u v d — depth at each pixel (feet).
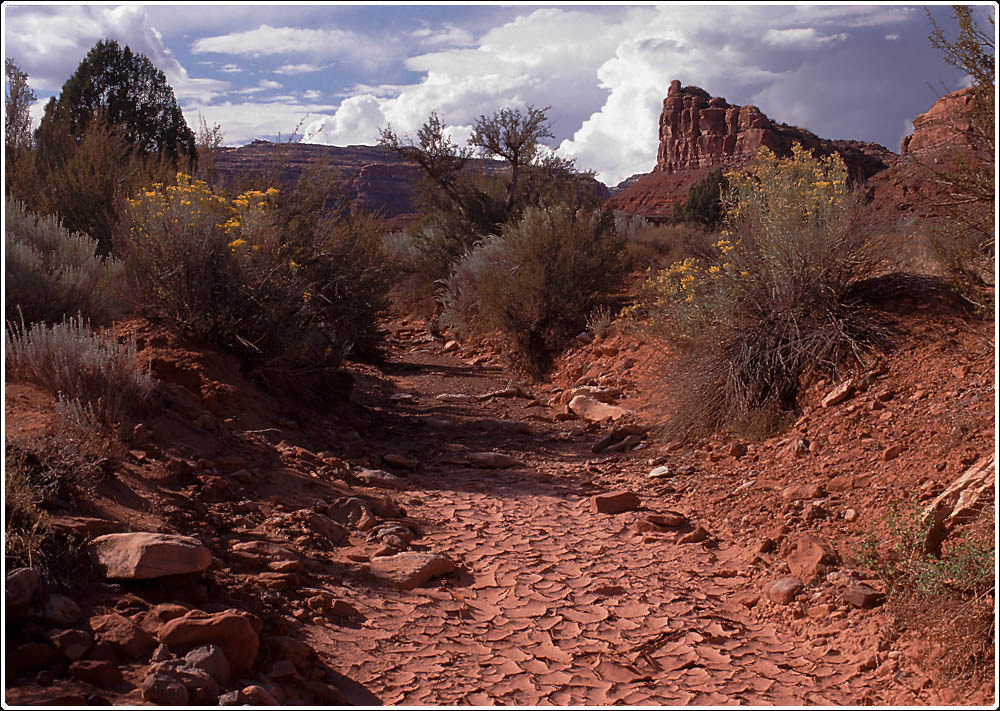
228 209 31.65
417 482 23.12
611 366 38.37
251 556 14.69
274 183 35.53
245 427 24.14
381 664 12.28
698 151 306.14
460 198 75.41
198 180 32.68
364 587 15.03
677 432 26.43
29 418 17.61
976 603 11.98
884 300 27.20
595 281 46.42
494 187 78.69
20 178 41.47
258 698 10.02
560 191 78.48
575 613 14.47
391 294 70.38
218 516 16.65
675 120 318.45
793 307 27.17
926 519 14.73
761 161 31.30
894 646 12.35
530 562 16.87
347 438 27.43
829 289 27.02
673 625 13.99
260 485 19.35
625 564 16.81
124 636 10.73
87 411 18.60
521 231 50.78
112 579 12.20
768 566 16.08
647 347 37.65
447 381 42.45
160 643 10.80
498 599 15.06
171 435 20.53
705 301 29.60
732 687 11.81
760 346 26.78
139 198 31.40
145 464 17.75
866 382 23.95
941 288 26.78
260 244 30.73
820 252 27.25
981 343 22.74
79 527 13.03
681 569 16.53
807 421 23.82
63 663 10.07
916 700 10.99
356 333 37.91
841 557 15.47
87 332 22.95
